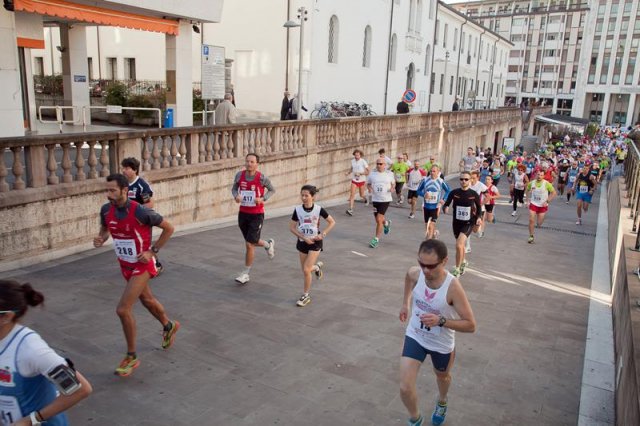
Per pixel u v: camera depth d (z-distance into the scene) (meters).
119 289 7.61
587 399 5.54
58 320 6.49
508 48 73.06
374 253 11.44
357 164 16.70
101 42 32.22
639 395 3.68
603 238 15.28
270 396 5.20
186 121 17.50
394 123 25.06
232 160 13.18
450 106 51.72
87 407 4.80
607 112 92.94
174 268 8.98
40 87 27.27
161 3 15.00
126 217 5.04
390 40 34.78
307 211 7.52
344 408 5.05
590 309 8.52
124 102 21.69
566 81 96.75
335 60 28.89
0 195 7.79
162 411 4.82
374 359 6.12
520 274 10.53
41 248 8.54
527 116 60.41
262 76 26.83
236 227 12.62
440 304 4.25
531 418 5.11
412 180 17.20
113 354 5.80
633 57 88.88
